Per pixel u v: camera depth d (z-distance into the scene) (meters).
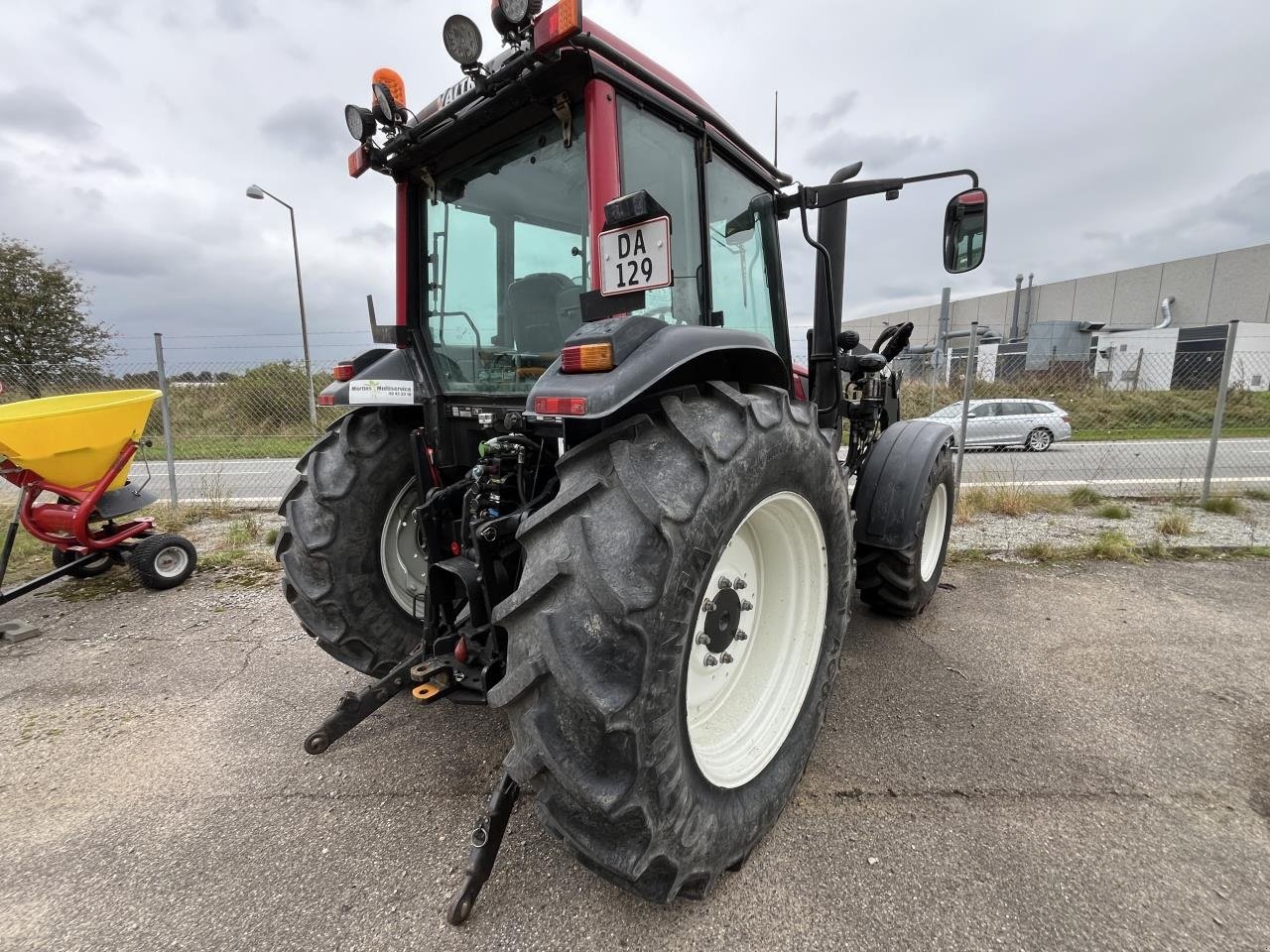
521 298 2.06
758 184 2.54
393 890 1.68
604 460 1.46
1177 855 1.75
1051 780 2.06
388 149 2.06
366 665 2.44
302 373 9.45
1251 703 2.52
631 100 1.72
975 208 2.49
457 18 1.53
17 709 2.62
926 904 1.59
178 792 2.09
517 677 1.31
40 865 1.78
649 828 1.33
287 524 2.40
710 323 2.11
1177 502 6.50
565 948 1.49
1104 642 3.08
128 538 4.21
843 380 3.73
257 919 1.59
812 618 2.03
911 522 2.91
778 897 1.62
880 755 2.21
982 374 15.98
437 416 2.32
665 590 1.31
